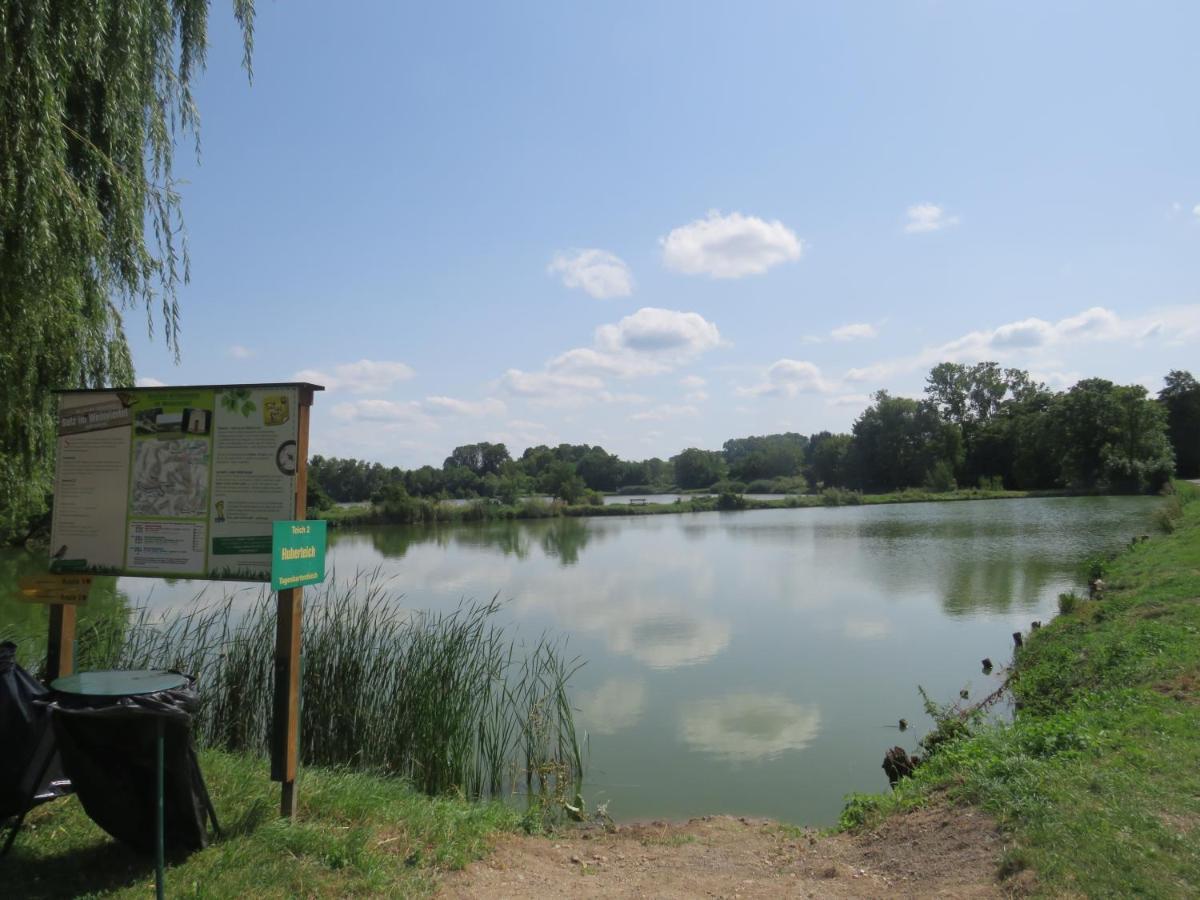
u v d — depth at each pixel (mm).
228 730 8578
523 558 38031
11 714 4344
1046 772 5949
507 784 9430
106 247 7469
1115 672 9695
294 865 4551
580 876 5562
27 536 27234
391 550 43469
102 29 6695
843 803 8953
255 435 5227
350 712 8680
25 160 6090
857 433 104688
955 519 55000
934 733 9719
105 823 4266
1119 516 48688
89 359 9359
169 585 21625
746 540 45969
